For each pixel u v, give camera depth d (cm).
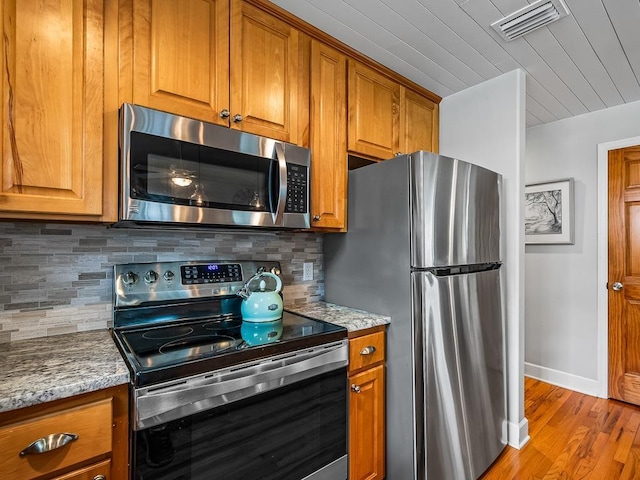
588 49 191
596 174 284
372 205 178
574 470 188
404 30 172
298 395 130
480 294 184
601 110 281
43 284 128
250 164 141
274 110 155
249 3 147
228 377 109
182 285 152
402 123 220
